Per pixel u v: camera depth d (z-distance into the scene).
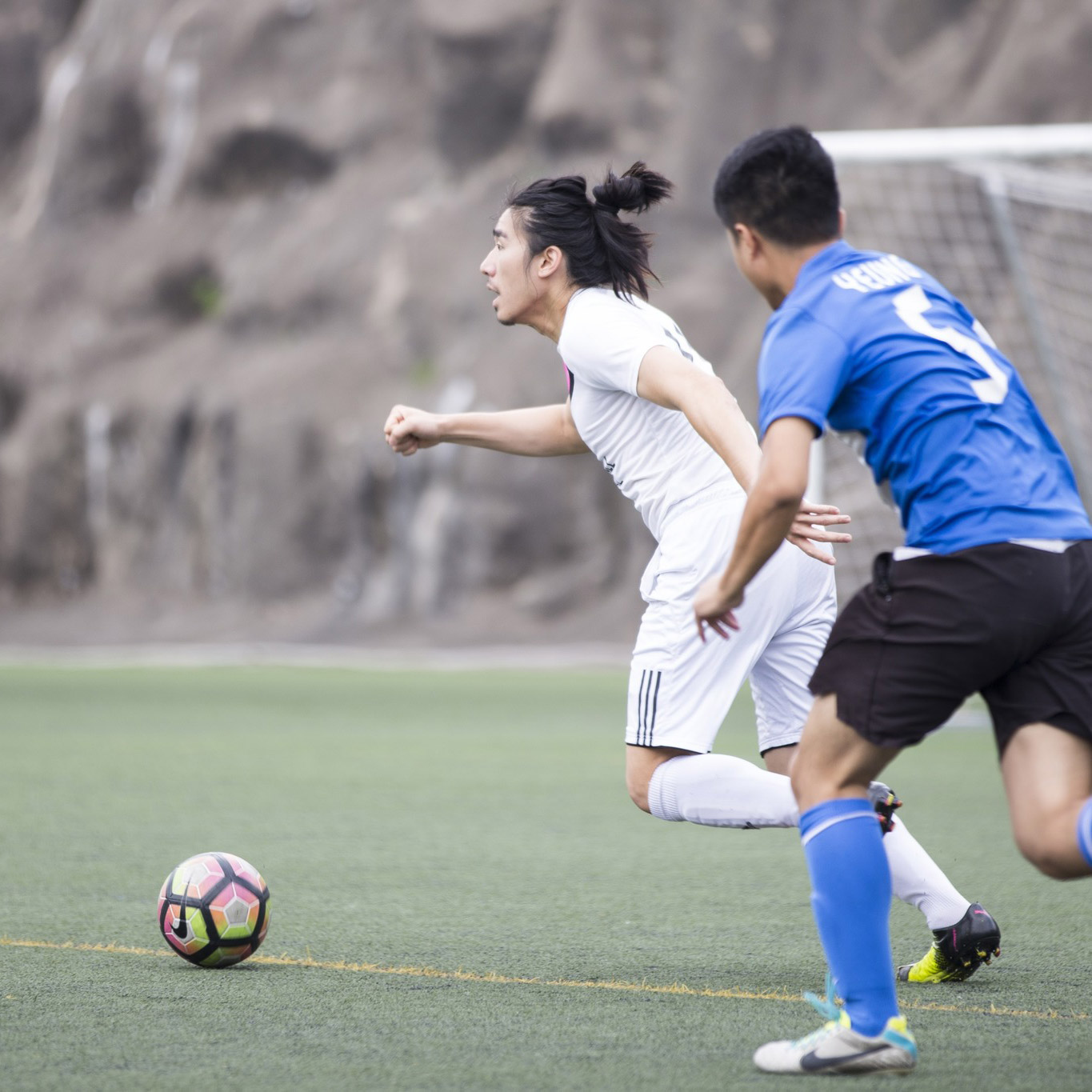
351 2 130.12
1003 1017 11.78
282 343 120.06
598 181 13.98
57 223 134.38
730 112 111.44
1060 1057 10.51
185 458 116.88
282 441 111.25
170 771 32.06
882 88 107.50
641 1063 10.29
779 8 112.25
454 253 117.00
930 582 9.79
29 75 144.12
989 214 72.56
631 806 26.70
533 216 13.77
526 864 20.27
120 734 41.31
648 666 13.20
